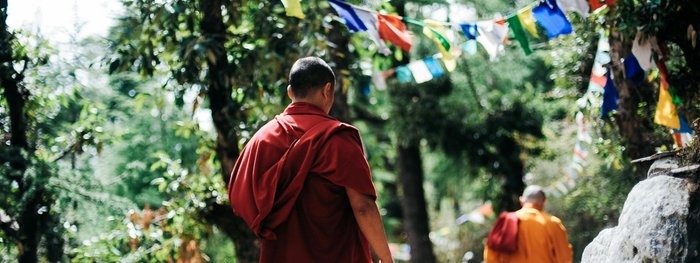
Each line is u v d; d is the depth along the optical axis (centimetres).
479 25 762
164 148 1523
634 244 478
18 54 727
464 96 1686
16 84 726
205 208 877
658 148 739
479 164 1720
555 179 1650
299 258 345
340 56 879
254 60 817
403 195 1867
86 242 792
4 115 745
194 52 800
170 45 825
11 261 747
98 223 802
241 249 874
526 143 1684
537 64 1664
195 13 826
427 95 1662
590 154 1202
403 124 1670
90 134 796
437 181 2061
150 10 811
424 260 1834
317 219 345
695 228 460
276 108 885
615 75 782
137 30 821
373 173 2000
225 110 839
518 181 1698
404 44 738
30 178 701
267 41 819
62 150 796
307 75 358
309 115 353
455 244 2047
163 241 872
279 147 347
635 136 790
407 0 1520
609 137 886
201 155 919
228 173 852
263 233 347
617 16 651
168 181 913
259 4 860
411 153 1864
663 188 477
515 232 828
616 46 759
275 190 341
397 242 2483
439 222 2292
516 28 749
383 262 344
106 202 794
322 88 359
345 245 350
